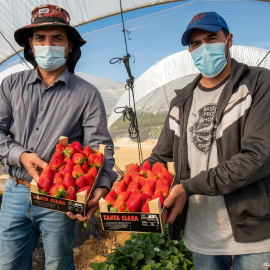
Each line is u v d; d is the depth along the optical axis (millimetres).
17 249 2891
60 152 2600
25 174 2791
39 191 2354
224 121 2256
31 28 2863
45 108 2834
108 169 2789
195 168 2395
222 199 2307
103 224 2078
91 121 2928
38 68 2939
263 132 2078
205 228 2381
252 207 2148
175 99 2635
